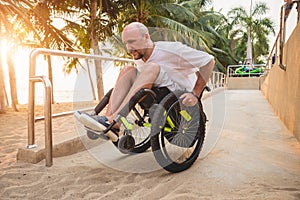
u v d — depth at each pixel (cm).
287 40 346
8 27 553
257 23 2016
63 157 203
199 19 1504
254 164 184
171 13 1043
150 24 934
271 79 558
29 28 664
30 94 192
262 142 242
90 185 153
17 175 164
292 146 229
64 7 823
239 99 655
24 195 141
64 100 762
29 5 704
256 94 834
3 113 506
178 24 901
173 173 170
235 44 2294
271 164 184
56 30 849
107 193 143
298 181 155
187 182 156
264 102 589
